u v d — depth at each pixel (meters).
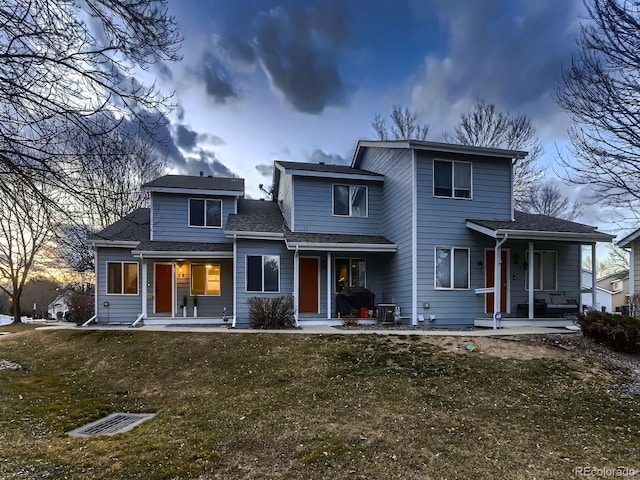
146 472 4.10
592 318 9.40
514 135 24.25
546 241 12.41
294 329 11.74
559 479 4.01
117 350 9.74
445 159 13.06
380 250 13.70
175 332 10.95
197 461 4.37
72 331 11.64
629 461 4.41
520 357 8.09
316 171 14.53
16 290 19.75
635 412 5.84
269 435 5.07
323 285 14.53
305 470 4.19
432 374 7.30
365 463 4.34
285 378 7.43
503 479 4.01
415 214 12.61
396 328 11.87
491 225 12.28
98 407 6.51
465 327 12.48
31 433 5.19
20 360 9.62
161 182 16.27
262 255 14.06
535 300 13.22
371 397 6.40
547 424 5.41
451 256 12.81
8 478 3.86
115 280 15.28
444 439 4.94
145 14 4.14
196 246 15.24
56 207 4.41
